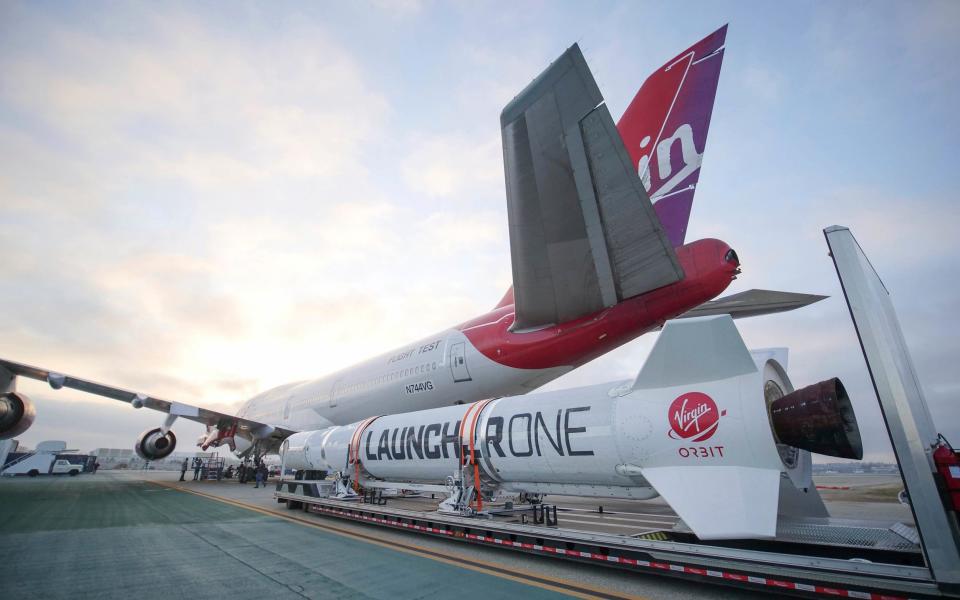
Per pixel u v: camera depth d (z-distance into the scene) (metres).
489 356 11.17
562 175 5.72
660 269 6.25
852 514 8.11
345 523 8.30
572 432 5.58
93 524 8.12
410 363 13.63
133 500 12.40
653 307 7.92
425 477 7.88
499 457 6.37
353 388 15.94
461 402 12.54
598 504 10.97
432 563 5.23
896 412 3.18
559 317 8.27
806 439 4.32
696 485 4.54
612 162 5.34
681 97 8.56
